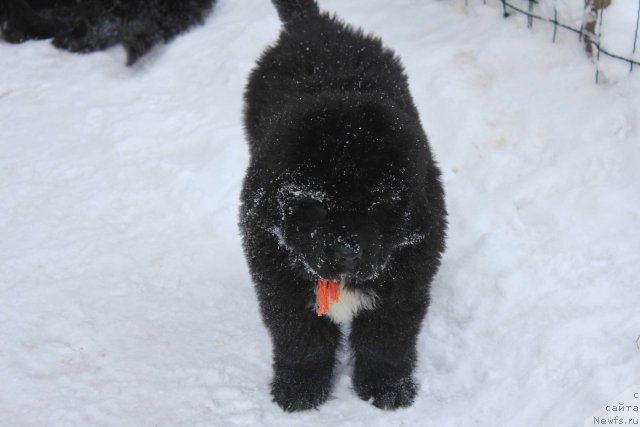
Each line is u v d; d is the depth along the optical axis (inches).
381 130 55.8
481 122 79.0
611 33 77.2
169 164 83.8
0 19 107.4
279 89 66.9
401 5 93.8
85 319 70.4
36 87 98.2
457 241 72.2
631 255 67.6
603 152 73.7
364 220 55.5
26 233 78.7
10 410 63.7
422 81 83.2
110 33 102.7
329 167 54.9
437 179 61.9
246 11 101.9
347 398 64.9
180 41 99.6
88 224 79.5
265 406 64.1
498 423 60.7
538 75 81.0
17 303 71.7
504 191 74.0
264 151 57.2
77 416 63.2
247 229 59.8
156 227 78.7
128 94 94.7
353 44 70.0
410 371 64.3
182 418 63.2
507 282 67.9
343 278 59.1
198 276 73.9
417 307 61.7
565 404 60.1
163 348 68.2
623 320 63.6
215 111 88.4
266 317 61.8
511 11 87.0
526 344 64.1
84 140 89.5
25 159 87.3
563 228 70.6
